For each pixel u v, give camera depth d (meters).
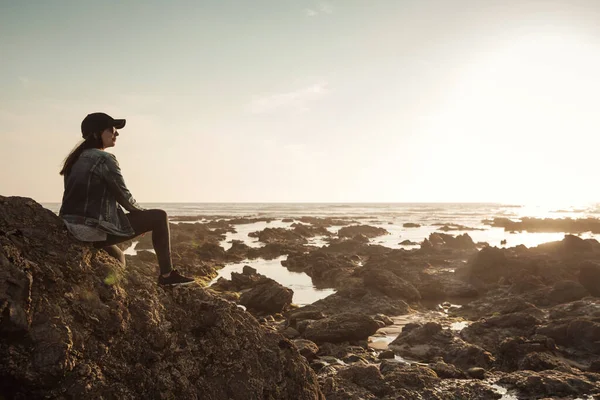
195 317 5.37
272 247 36.19
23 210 4.61
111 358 4.50
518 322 12.28
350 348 11.52
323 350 11.45
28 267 4.21
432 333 11.97
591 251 25.44
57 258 4.47
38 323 4.11
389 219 92.69
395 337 12.80
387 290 18.03
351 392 8.10
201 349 5.23
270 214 123.69
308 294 19.94
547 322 12.30
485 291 19.33
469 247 36.66
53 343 4.06
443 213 132.25
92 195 4.66
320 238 51.31
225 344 5.41
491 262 21.83
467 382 8.62
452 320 14.82
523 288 17.58
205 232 50.66
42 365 3.98
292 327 13.80
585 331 10.79
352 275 23.09
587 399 7.88
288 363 5.84
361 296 17.41
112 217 4.77
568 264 21.72
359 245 36.94
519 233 57.41
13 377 3.92
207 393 5.08
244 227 69.44
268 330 6.02
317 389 6.06
